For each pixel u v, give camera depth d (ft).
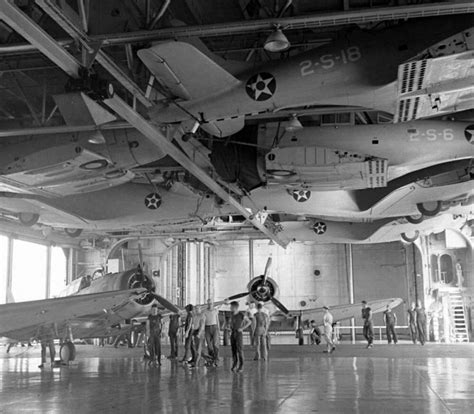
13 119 44.27
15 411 20.89
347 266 84.84
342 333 86.07
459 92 28.02
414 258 82.43
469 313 77.15
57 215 56.90
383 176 41.01
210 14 30.78
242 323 37.19
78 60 25.30
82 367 42.65
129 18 27.50
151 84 30.83
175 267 83.66
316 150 39.60
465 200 54.03
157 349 43.42
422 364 41.34
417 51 27.07
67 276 87.45
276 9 25.03
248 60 34.04
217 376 33.94
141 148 39.27
